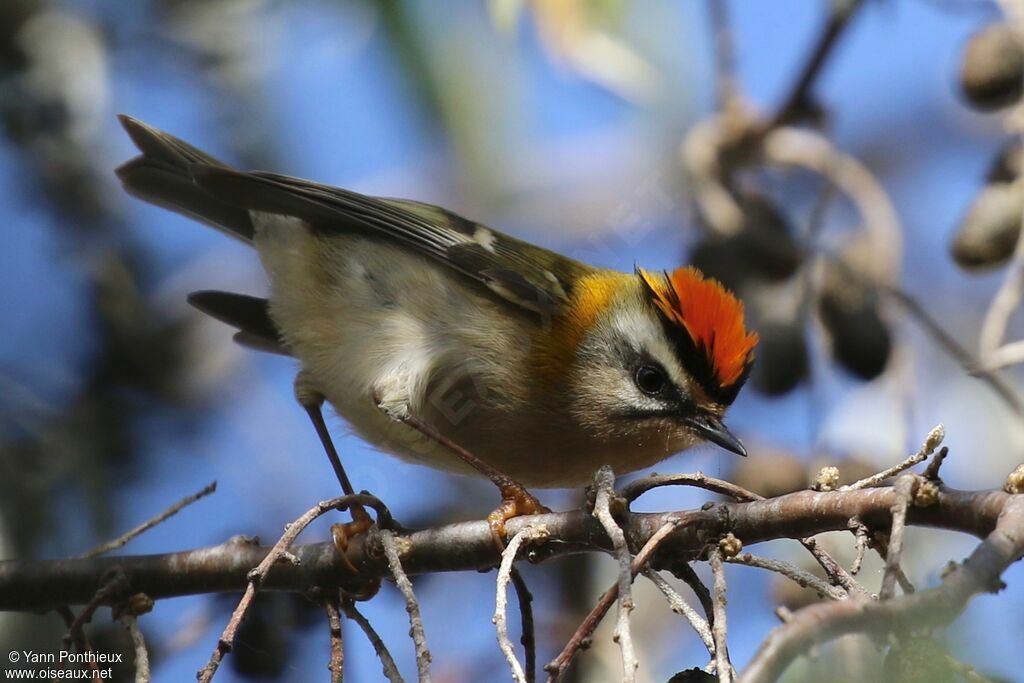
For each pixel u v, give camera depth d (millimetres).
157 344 11500
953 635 4926
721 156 11000
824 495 6293
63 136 11547
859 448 10219
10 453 10328
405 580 6234
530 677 6770
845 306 9945
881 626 4727
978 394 12633
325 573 7926
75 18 11695
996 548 5062
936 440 6000
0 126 11547
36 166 11508
